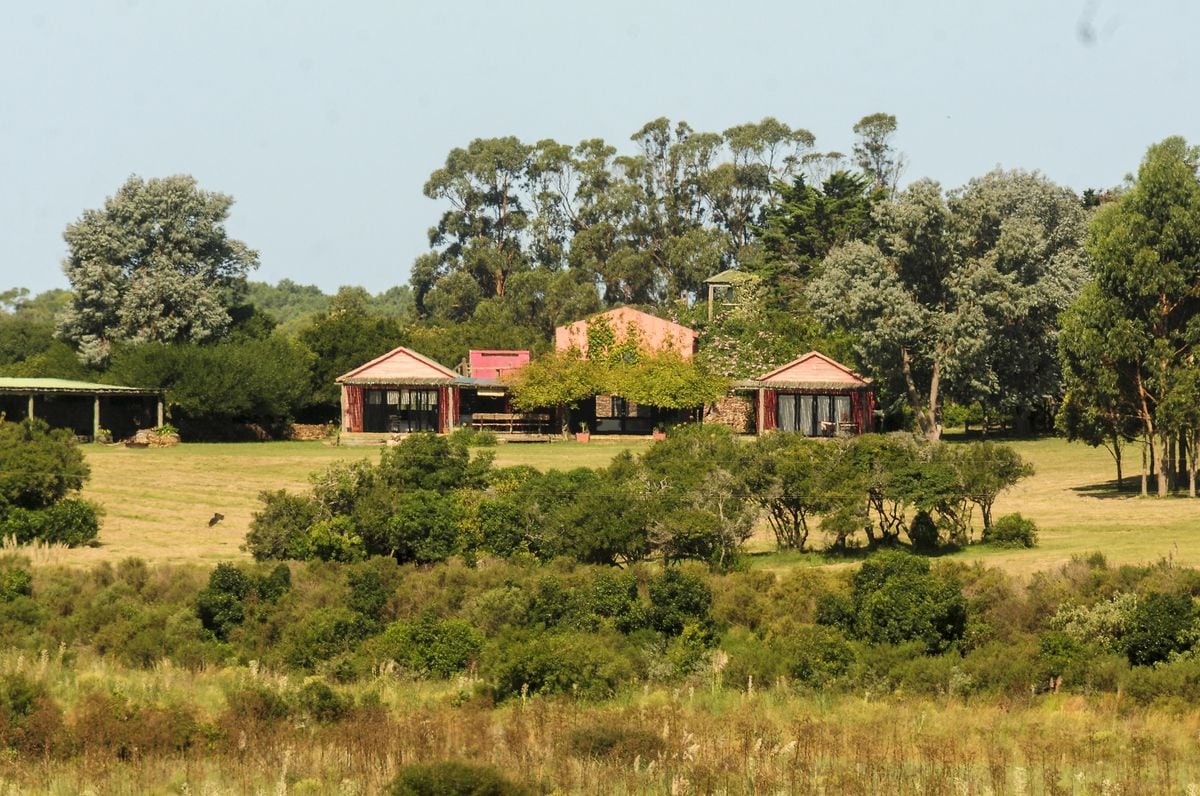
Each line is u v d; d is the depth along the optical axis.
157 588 141.00
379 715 96.69
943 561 141.75
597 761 79.50
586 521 155.88
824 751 85.00
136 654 123.38
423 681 117.00
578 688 108.75
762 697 107.50
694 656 118.50
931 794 72.50
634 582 133.88
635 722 91.81
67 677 114.44
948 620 119.56
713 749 81.56
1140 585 124.81
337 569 149.50
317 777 78.12
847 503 158.12
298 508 163.00
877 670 112.44
